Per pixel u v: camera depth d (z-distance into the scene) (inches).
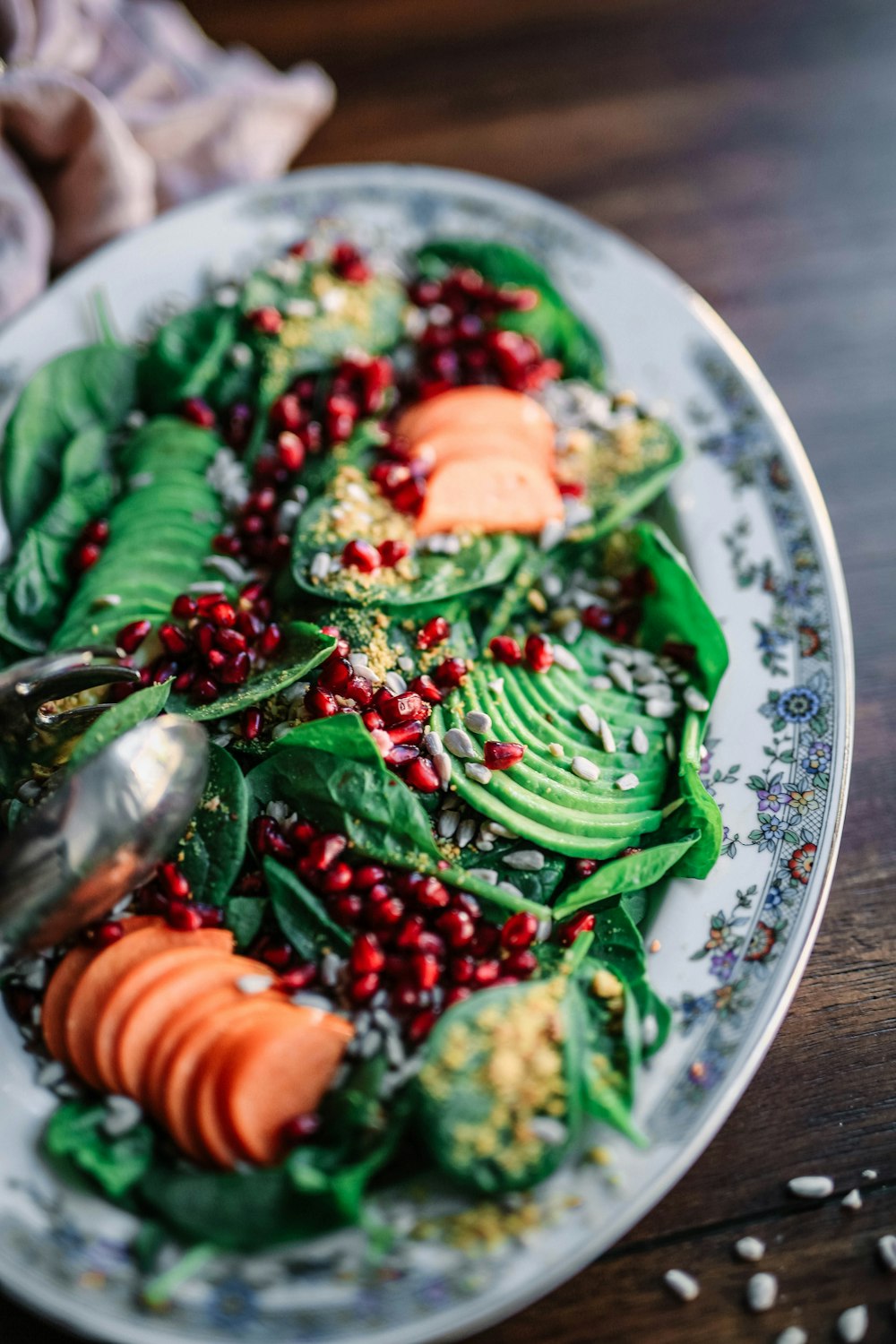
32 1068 20.0
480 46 29.0
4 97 24.7
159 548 22.7
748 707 21.9
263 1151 19.1
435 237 25.9
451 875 20.5
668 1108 19.3
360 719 20.4
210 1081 19.3
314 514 22.8
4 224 25.0
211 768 20.9
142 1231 18.8
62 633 22.1
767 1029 19.6
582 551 23.4
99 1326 18.2
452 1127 18.8
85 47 26.5
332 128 28.3
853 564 24.5
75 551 23.1
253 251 25.5
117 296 24.8
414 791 21.0
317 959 20.4
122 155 25.6
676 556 22.4
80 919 20.1
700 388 24.5
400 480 23.1
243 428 24.3
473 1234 18.7
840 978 21.4
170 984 19.8
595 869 21.0
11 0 25.6
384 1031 19.8
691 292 25.6
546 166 28.1
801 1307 19.7
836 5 29.7
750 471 23.6
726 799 21.3
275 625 22.0
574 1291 19.7
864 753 23.1
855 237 27.4
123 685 21.7
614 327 25.1
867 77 28.9
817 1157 20.3
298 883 20.5
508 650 22.0
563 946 20.3
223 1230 18.6
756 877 20.7
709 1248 19.9
